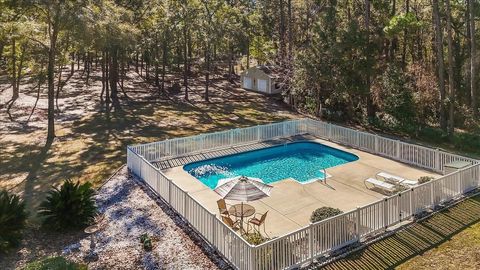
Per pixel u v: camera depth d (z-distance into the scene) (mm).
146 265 8953
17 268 8812
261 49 52781
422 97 23656
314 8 33469
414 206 11109
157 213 11703
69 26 20203
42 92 35688
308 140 20703
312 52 25453
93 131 22812
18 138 20938
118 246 9820
